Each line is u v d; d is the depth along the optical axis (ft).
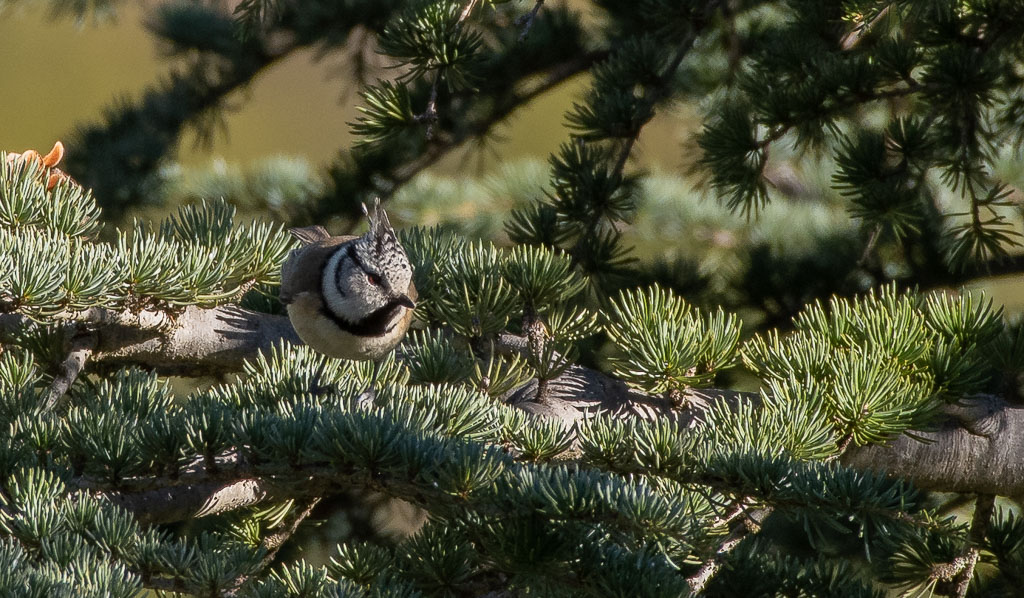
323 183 45.19
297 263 27.04
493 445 18.66
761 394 22.65
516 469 17.46
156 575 16.90
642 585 16.74
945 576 22.25
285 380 22.13
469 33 29.14
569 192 32.42
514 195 54.13
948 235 31.48
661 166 60.85
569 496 16.51
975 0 27.63
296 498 22.90
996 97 28.45
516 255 26.27
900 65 28.02
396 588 17.31
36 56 74.28
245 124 75.66
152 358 25.79
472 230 51.75
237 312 27.04
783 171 56.65
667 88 33.88
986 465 24.93
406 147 40.50
